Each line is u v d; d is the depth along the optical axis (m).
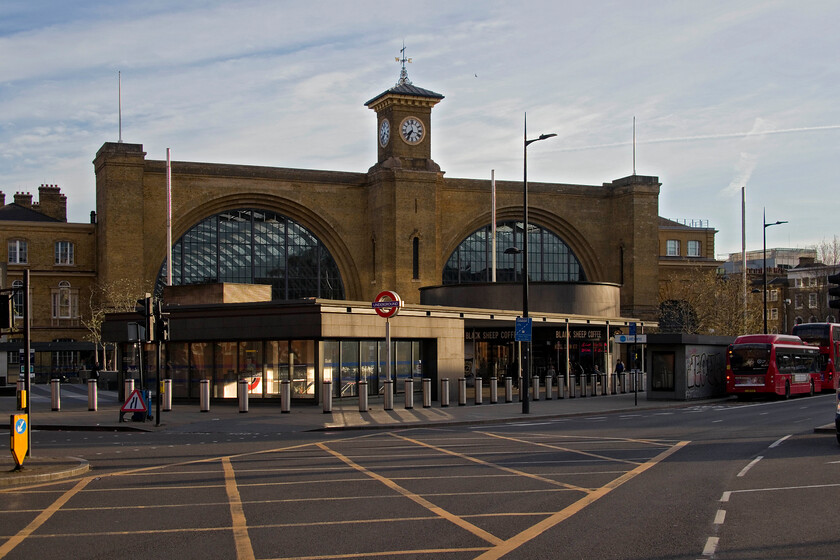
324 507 13.39
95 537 11.53
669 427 27.36
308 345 34.81
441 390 37.00
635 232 80.56
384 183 71.31
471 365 50.47
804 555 10.12
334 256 73.56
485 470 17.28
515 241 80.25
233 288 42.38
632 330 40.00
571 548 10.55
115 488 15.39
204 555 10.45
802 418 30.78
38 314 66.88
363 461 18.78
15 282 66.50
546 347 55.06
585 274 82.81
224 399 36.56
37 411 34.31
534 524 11.98
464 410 34.62
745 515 12.55
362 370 37.00
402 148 72.44
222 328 36.34
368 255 73.56
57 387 34.81
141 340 28.97
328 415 31.48
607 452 20.33
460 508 13.20
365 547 10.72
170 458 19.67
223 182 68.94
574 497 14.09
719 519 12.26
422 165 72.88
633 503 13.54
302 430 26.98
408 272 71.06
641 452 20.30
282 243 72.00
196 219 68.50
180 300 43.16
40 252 67.25
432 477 16.36
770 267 128.00
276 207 71.38
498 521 12.20
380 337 37.12
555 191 80.62
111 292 63.16
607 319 50.69
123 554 10.56
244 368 36.19
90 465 18.34
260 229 71.31
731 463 18.22
